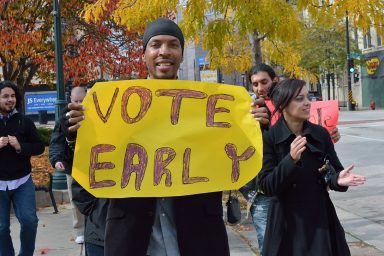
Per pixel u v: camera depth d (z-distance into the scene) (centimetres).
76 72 1191
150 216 255
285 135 325
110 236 254
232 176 274
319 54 4169
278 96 328
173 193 259
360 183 306
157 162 267
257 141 279
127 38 1300
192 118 276
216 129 277
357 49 4319
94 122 267
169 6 727
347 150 1570
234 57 897
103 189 261
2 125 500
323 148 329
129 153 267
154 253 257
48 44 1275
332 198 879
